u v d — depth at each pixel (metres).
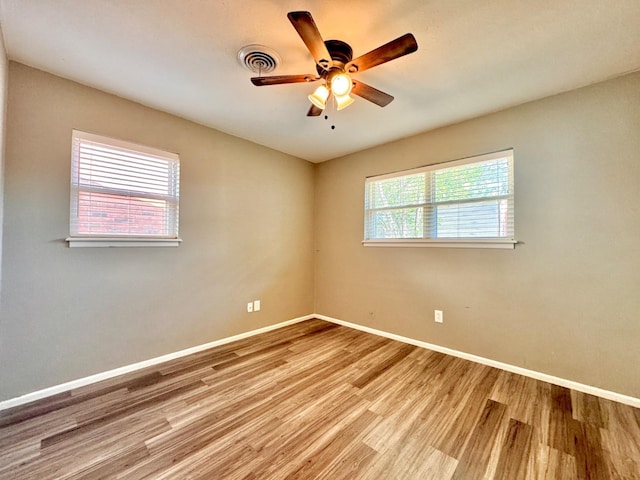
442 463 1.42
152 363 2.51
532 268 2.34
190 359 2.64
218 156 3.01
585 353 2.11
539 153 2.31
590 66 1.91
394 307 3.24
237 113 2.63
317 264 4.15
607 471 1.38
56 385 2.04
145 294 2.49
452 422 1.74
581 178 2.14
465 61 1.87
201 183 2.87
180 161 2.71
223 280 3.06
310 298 4.12
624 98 1.99
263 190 3.47
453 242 2.78
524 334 2.37
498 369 2.47
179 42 1.72
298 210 3.93
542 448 1.53
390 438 1.60
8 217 1.86
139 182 2.46
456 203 2.79
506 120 2.48
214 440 1.57
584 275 2.12
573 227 2.16
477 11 1.47
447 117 2.67
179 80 2.11
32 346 1.95
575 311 2.15
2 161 1.78
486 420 1.76
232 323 3.14
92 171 2.21
